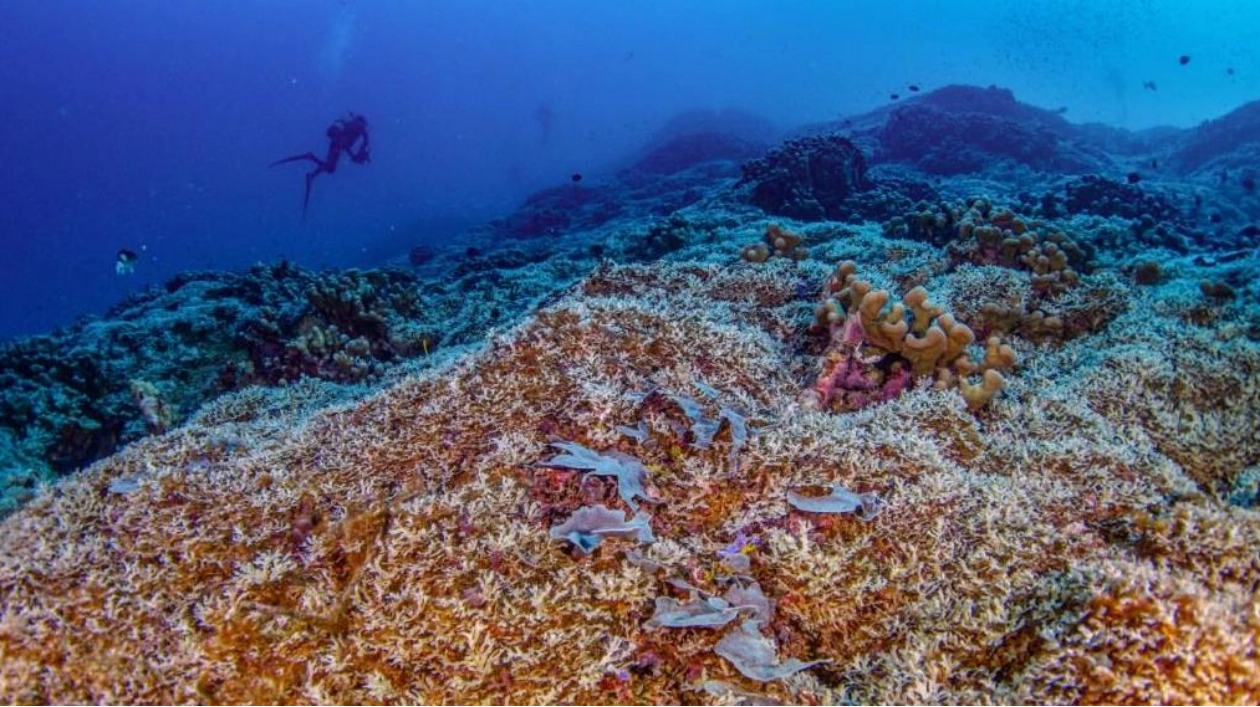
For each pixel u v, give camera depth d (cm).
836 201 1474
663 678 243
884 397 425
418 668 239
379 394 398
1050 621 231
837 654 260
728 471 319
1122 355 460
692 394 362
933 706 220
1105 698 198
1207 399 424
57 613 265
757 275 610
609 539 279
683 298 565
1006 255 641
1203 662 193
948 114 2505
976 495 303
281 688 239
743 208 1369
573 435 338
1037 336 538
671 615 250
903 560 278
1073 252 652
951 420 371
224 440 404
